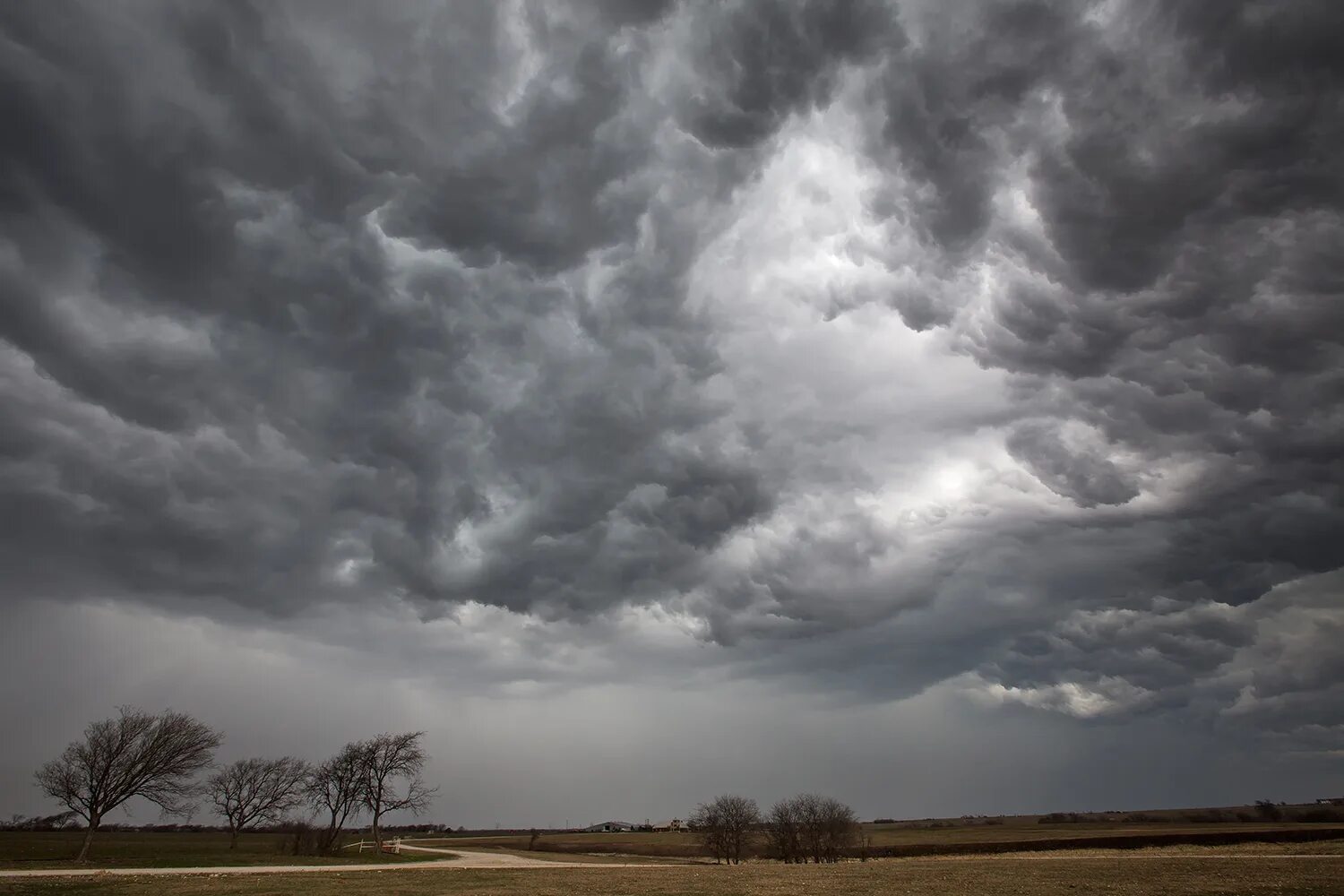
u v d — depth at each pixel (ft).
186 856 266.57
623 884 159.94
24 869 183.93
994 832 574.15
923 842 422.82
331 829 344.90
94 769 253.03
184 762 273.54
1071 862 206.28
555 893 135.85
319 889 145.48
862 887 145.18
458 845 527.81
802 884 155.12
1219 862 180.65
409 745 369.09
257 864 247.29
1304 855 203.10
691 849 460.55
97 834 495.82
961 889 135.54
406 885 157.28
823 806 338.95
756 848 357.00
